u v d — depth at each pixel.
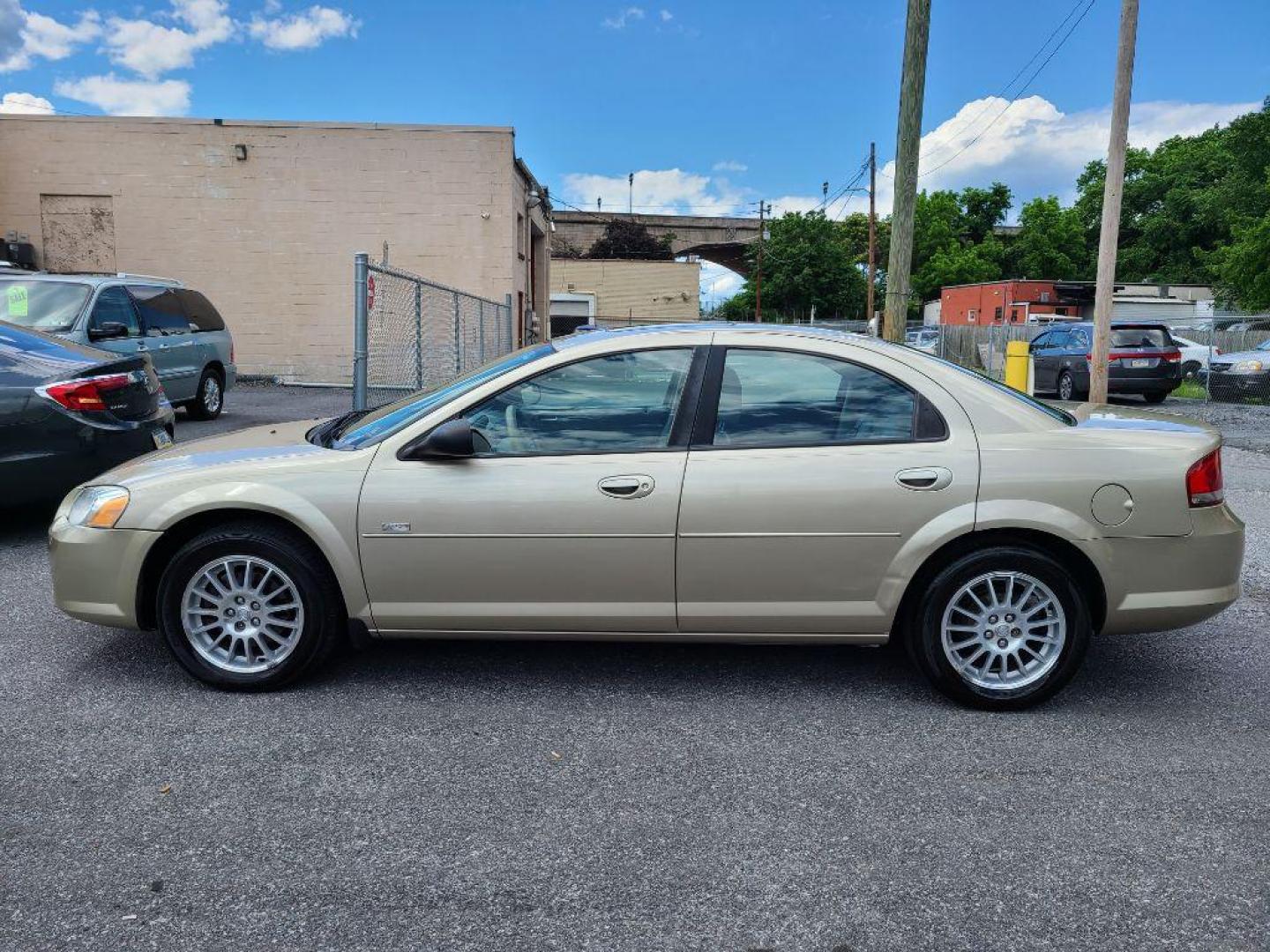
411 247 21.25
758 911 2.54
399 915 2.51
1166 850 2.84
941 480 3.71
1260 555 6.48
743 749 3.50
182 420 12.85
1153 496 3.71
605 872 2.71
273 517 3.94
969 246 83.62
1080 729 3.69
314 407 15.14
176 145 20.66
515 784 3.23
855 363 3.88
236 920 2.48
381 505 3.80
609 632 3.88
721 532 3.74
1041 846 2.86
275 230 21.02
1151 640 4.77
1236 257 44.03
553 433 3.87
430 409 3.95
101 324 10.14
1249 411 17.36
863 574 3.76
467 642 4.61
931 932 2.46
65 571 3.96
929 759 3.43
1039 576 3.73
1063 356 19.45
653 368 3.89
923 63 11.32
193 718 3.71
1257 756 3.46
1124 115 14.48
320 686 4.05
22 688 3.99
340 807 3.06
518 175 23.25
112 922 2.47
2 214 20.59
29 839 2.85
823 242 73.94
